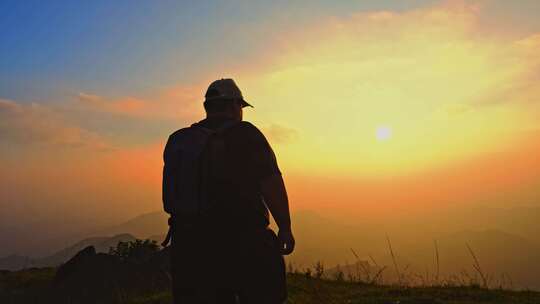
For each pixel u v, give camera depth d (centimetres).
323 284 1001
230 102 401
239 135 380
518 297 873
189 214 372
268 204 376
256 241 371
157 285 1051
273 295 371
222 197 370
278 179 377
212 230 368
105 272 1071
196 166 373
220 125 387
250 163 375
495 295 886
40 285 1095
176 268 383
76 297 998
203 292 369
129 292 1016
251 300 369
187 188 374
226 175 371
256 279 369
